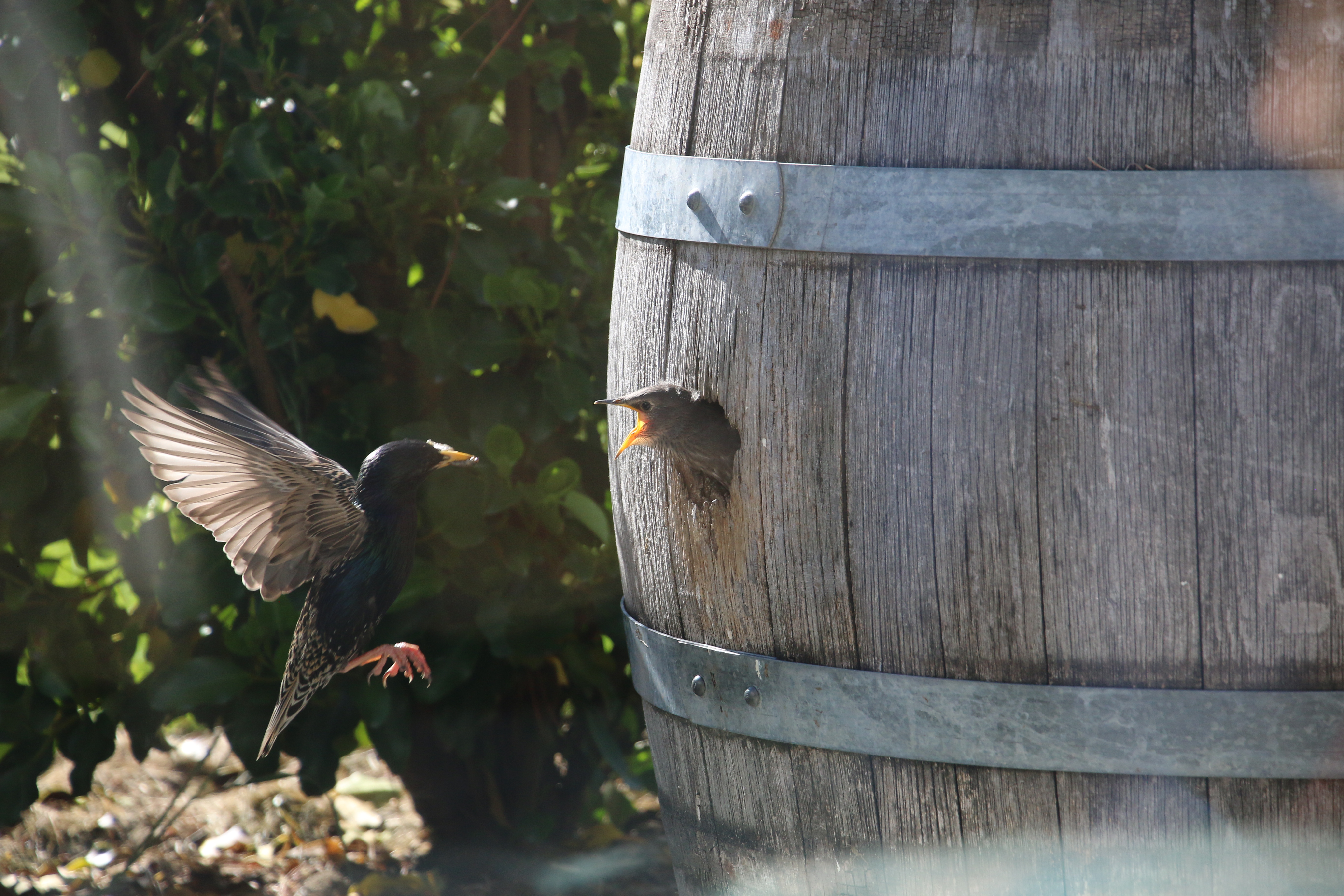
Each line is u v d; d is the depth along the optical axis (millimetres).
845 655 3492
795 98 3443
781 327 3447
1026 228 3184
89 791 5613
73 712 5543
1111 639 3238
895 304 3301
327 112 5488
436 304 5559
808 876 3715
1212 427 3131
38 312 5371
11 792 5387
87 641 5434
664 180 3740
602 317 5617
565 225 6059
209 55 5285
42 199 5051
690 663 3811
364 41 5824
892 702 3426
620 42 5840
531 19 5762
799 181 3404
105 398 5336
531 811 5996
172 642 5629
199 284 5195
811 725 3549
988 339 3225
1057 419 3189
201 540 5316
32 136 5133
